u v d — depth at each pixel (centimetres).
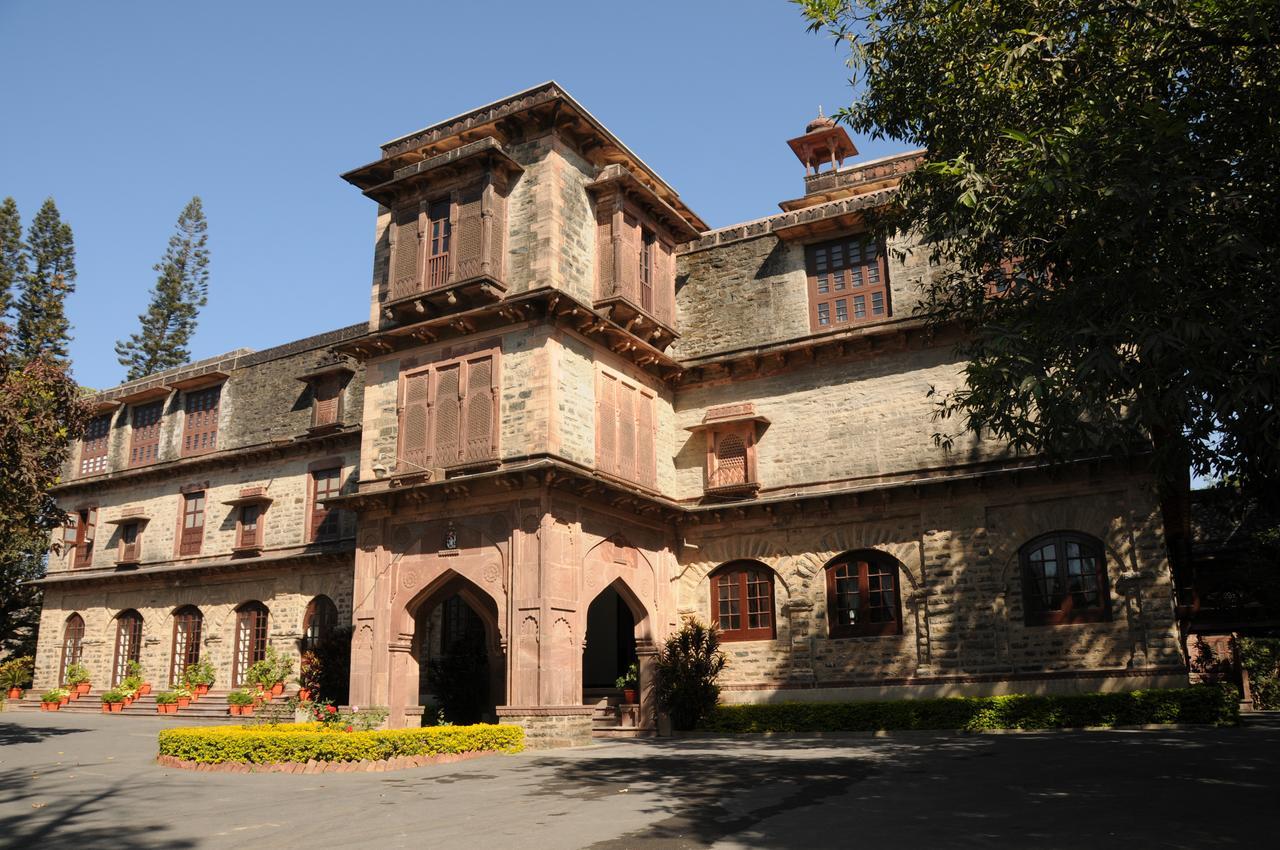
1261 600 3109
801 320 2595
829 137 3344
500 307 2236
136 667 3456
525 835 1016
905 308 2466
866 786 1307
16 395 2123
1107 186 1077
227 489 3453
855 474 2453
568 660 2109
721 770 1529
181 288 5788
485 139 2298
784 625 2466
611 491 2277
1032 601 2217
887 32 1527
